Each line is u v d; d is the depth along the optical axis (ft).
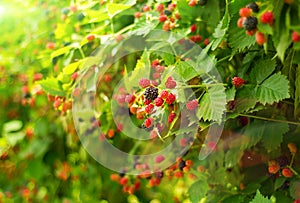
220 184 4.07
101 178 4.98
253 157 4.03
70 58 4.46
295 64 3.58
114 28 4.47
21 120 5.41
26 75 5.24
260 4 3.03
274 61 3.49
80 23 4.64
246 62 3.65
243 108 3.51
